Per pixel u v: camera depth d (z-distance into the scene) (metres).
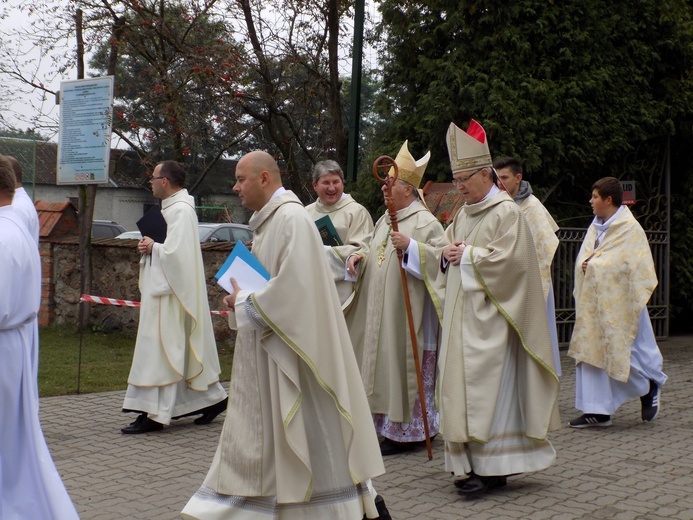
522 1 10.14
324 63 11.61
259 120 11.59
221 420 6.91
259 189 3.91
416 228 6.11
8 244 3.53
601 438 6.38
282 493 3.66
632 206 11.66
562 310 10.65
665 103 11.31
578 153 10.45
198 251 6.64
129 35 10.84
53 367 8.90
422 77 10.44
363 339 6.51
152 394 6.39
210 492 3.88
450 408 4.81
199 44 10.80
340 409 3.68
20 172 5.18
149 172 11.05
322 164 6.98
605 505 4.71
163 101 10.53
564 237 10.78
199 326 6.56
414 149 10.62
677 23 11.07
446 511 4.60
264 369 3.80
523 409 4.86
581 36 10.26
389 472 5.38
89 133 10.12
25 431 3.64
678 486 5.10
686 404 7.69
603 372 6.74
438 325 6.02
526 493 4.93
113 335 10.99
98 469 5.40
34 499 3.63
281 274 3.68
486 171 5.08
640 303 6.67
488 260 4.82
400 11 10.55
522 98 10.13
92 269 11.29
